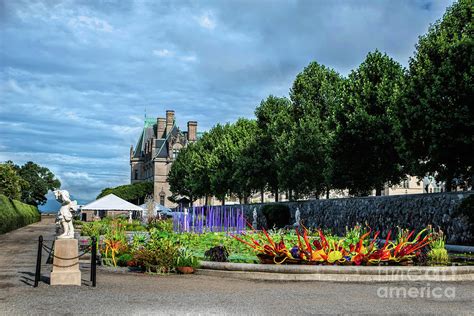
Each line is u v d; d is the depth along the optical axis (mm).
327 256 16062
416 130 31875
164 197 132125
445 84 30781
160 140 137750
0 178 77250
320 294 12312
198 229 32156
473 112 29500
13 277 15219
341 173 42844
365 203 38375
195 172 81438
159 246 17266
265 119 63812
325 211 44938
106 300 11312
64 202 14234
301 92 54344
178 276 16031
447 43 31656
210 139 84062
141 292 12523
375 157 41312
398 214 33938
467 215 26156
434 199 30250
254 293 12438
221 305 10734
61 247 13938
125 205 53562
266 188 66375
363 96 43000
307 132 50125
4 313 9820
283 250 16266
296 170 49875
